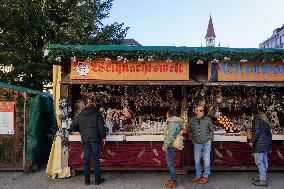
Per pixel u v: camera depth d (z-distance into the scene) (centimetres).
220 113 945
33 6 1593
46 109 996
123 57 816
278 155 869
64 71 859
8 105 872
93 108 786
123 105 958
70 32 1794
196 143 792
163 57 817
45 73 1634
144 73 838
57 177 826
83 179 816
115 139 845
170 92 955
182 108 898
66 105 841
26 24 1553
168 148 754
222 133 866
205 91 953
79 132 798
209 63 845
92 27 1925
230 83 829
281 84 834
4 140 869
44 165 963
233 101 969
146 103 963
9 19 1538
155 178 830
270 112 952
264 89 970
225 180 811
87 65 833
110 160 855
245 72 849
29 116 876
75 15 1903
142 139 852
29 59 1631
